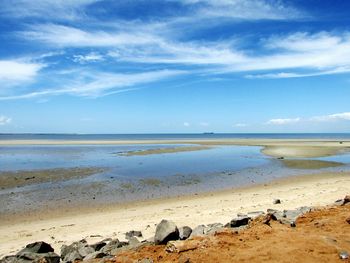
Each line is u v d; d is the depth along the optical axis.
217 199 20.78
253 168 35.09
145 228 14.00
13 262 9.42
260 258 7.80
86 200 21.44
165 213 16.97
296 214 12.23
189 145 78.56
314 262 7.53
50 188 25.05
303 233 9.37
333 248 8.16
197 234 10.48
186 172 32.28
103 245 11.18
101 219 16.67
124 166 36.59
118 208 19.45
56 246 12.20
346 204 12.86
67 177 29.55
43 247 10.56
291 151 55.38
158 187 25.34
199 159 43.69
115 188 25.00
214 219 14.48
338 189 21.19
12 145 80.81
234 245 8.73
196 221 14.30
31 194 23.08
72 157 47.31
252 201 19.08
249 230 9.89
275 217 10.97
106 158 45.47
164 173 31.67
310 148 61.34
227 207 17.53
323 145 71.00
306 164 38.25
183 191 23.97
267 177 29.66
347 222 10.12
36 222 16.86
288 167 35.97
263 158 44.81
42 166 36.50
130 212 18.12
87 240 12.60
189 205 19.11
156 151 57.22
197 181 27.72
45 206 20.02
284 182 27.27
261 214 11.95
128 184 26.47
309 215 11.46
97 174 31.16
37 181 27.72
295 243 8.55
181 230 10.61
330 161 40.94
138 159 43.84
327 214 11.42
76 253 10.16
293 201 17.78
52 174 31.05
